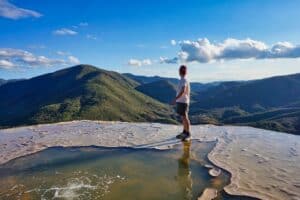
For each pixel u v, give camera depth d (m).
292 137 6.10
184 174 3.90
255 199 3.08
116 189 3.44
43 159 4.89
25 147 5.75
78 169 4.26
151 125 7.97
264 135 6.33
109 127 7.79
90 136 6.58
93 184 3.62
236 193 3.20
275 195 3.12
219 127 7.52
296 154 4.70
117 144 5.69
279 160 4.38
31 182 3.79
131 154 4.98
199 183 3.58
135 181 3.68
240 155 4.69
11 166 4.55
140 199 3.15
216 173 3.91
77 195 3.31
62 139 6.36
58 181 3.78
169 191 3.36
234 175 3.76
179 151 5.07
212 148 5.22
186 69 5.65
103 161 4.62
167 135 6.36
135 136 6.35
